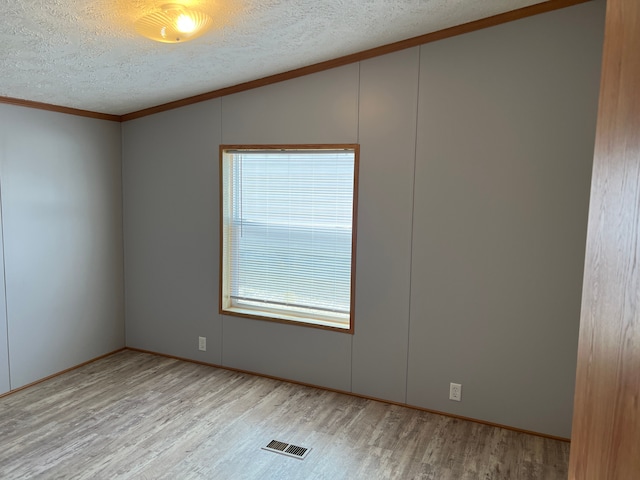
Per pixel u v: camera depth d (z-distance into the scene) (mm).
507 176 3383
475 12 3176
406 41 3549
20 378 4055
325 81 3854
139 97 4168
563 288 3305
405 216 3703
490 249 3475
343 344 4027
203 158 4406
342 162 3936
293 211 4164
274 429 3494
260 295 4402
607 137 959
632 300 768
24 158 3955
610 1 976
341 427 3533
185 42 3066
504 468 3064
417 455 3195
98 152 4582
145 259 4832
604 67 1010
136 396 3984
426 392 3773
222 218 4387
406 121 3633
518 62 3285
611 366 873
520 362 3465
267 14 2797
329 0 2701
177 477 2934
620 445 809
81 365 4590
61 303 4352
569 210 3244
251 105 4145
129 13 2541
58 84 3598
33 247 4078
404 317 3783
